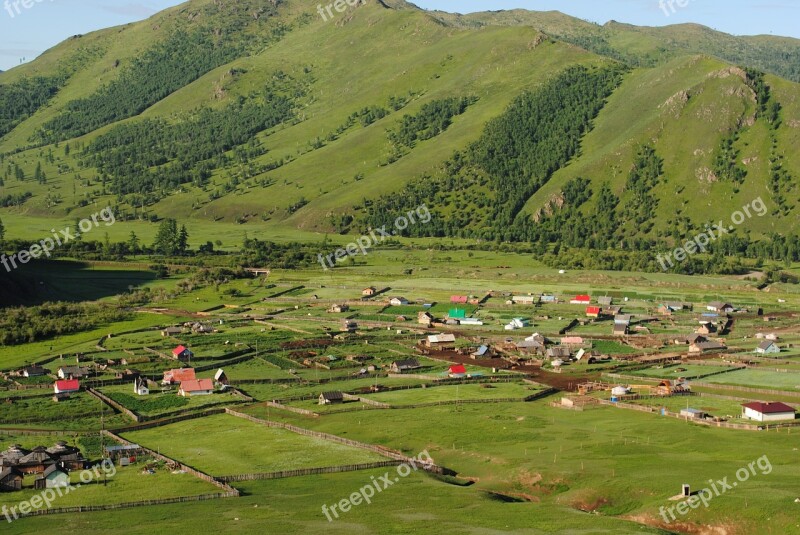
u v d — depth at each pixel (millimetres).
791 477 144375
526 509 137125
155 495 145500
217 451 172875
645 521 134500
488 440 176250
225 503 142000
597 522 130500
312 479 155500
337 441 179250
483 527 128625
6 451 163000
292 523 131125
